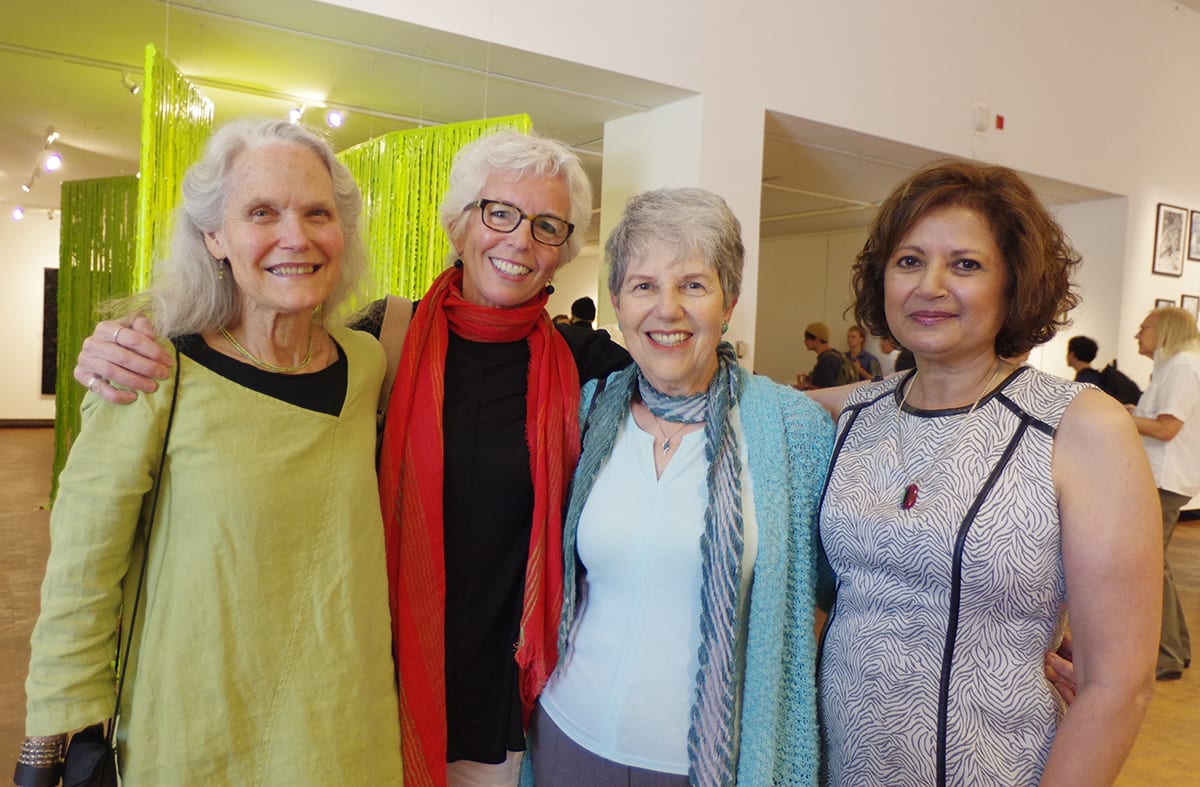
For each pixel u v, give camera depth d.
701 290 1.39
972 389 1.27
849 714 1.26
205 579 1.16
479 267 1.62
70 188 7.04
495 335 1.64
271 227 1.19
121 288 6.92
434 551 1.47
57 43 4.61
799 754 1.34
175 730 1.15
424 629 1.45
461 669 1.54
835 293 11.33
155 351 1.15
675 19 4.84
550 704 1.50
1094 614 1.09
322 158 1.28
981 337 1.22
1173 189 7.99
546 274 1.64
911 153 6.35
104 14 4.06
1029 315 1.21
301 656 1.23
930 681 1.18
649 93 5.01
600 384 1.66
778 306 12.17
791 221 10.48
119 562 1.16
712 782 1.31
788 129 5.73
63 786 1.13
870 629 1.26
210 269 1.23
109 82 5.53
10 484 7.86
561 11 4.40
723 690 1.32
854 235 11.05
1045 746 1.14
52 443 10.98
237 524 1.17
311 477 1.24
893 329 1.29
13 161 8.48
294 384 1.26
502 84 4.85
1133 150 7.61
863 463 1.34
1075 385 1.19
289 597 1.22
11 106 6.22
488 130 4.14
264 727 1.20
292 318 1.25
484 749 1.56
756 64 5.21
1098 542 1.08
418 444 1.49
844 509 1.31
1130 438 1.11
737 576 1.33
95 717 1.13
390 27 4.01
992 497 1.15
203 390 1.18
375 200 4.55
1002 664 1.16
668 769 1.37
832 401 1.58
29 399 12.67
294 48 4.32
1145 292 7.95
